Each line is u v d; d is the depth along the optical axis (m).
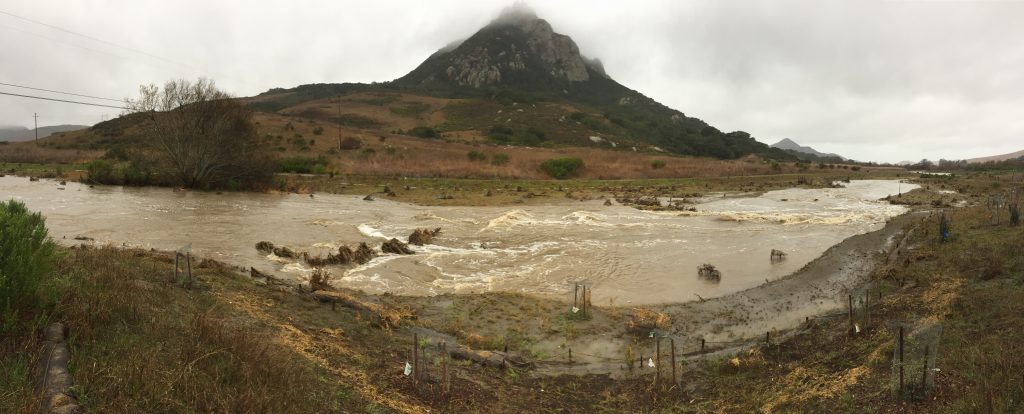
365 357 9.14
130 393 5.51
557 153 89.50
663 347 11.62
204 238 22.22
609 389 9.54
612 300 15.50
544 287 16.88
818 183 60.78
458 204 40.06
